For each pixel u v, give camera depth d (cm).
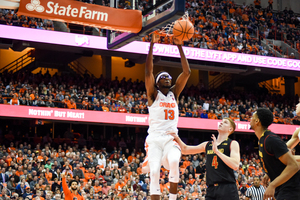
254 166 2219
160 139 538
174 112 550
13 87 2045
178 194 1574
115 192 1527
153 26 650
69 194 760
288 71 2786
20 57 2725
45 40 2106
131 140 2522
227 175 538
